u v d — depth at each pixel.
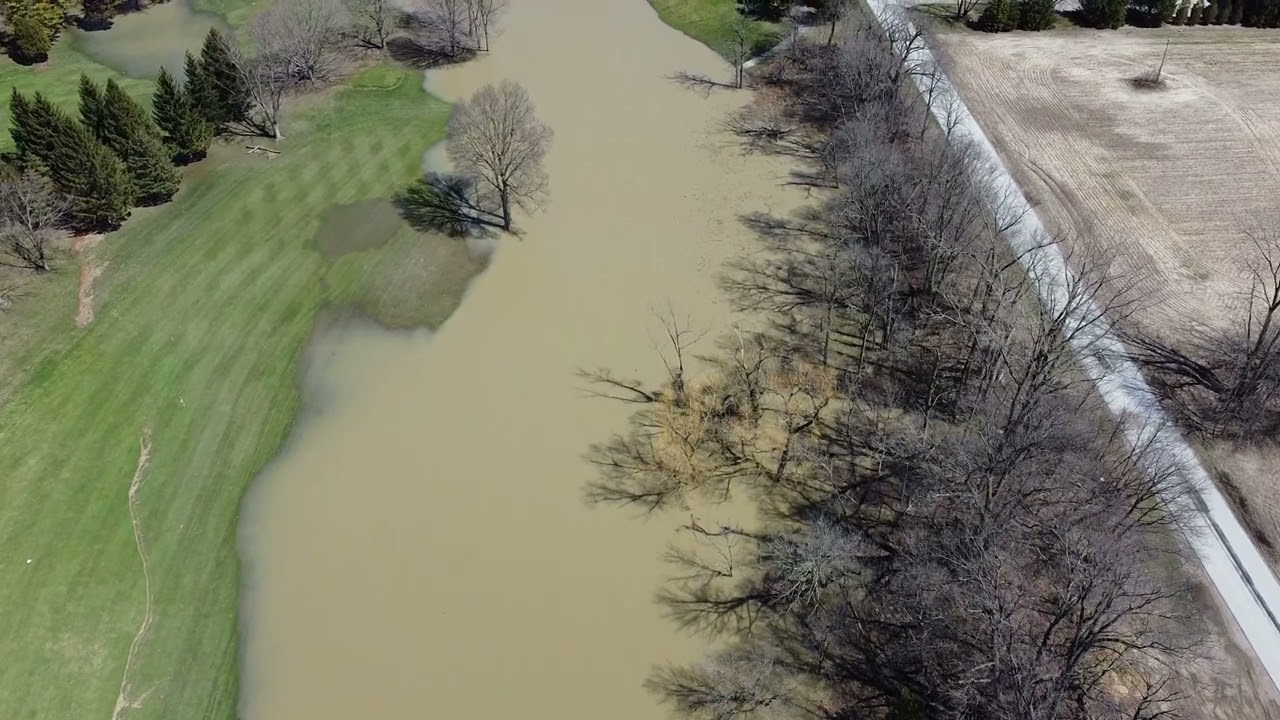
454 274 65.94
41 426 54.16
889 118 72.50
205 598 47.16
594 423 55.84
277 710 43.12
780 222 70.81
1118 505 45.66
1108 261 59.81
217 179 73.38
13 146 74.31
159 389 56.97
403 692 43.78
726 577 47.97
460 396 57.62
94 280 63.69
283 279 64.75
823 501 50.97
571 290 64.88
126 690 43.38
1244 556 47.38
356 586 47.94
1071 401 51.66
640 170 76.44
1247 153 75.56
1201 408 54.69
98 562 48.00
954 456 47.97
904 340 59.72
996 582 38.72
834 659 44.22
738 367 58.62
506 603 47.19
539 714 42.91
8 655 44.09
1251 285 62.94
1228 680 42.47
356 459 54.03
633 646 45.34
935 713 40.78
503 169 65.88
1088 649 38.19
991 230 62.31
